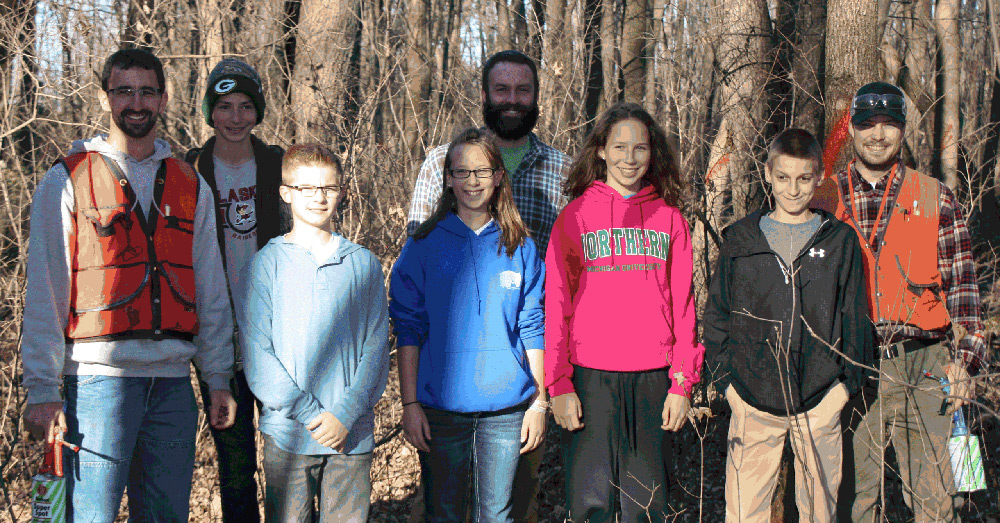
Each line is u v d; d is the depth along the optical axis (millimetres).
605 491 2738
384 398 4945
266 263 2602
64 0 4852
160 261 2461
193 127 6043
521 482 2846
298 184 2590
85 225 2352
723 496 3941
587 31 6469
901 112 2846
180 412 2529
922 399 2873
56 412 2295
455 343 2719
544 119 5172
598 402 2750
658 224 2842
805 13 6156
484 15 12914
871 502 2922
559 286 2824
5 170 3848
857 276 2809
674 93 4453
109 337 2348
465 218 2842
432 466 2738
